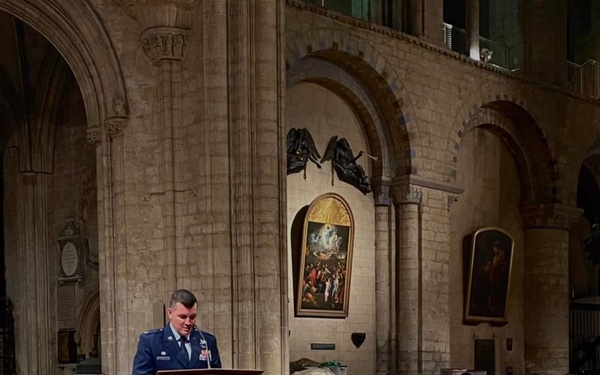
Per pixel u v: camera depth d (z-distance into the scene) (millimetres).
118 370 18078
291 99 22188
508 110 27953
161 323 17609
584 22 32875
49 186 25500
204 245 17484
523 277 29109
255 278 17344
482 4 30891
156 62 18438
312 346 21953
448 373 23094
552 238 28891
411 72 24250
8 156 25719
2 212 26984
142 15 18312
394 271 24016
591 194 34469
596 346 32812
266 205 17500
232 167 17625
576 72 31828
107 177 18688
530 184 29078
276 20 18156
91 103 18953
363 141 24250
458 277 26297
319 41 21875
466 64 26031
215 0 17797
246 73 17719
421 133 24344
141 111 18516
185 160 18078
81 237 24312
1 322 25438
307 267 21844
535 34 29453
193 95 18031
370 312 23688
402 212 24062
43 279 25094
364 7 25062
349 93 23562
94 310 24062
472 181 27312
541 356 28469
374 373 23531
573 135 29844
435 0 25406
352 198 23594
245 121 17609
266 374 17031
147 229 18234
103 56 18688
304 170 22359
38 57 25000
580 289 34156
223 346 17141
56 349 24906
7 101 25172
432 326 24000
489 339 27266
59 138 25484
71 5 18734
